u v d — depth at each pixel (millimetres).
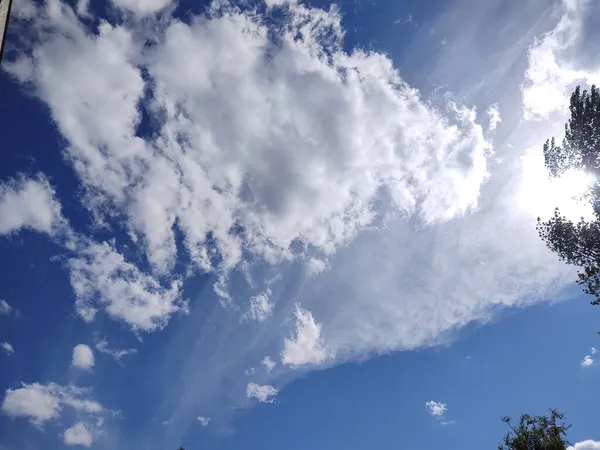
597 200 29094
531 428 30562
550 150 31312
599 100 28719
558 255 31406
